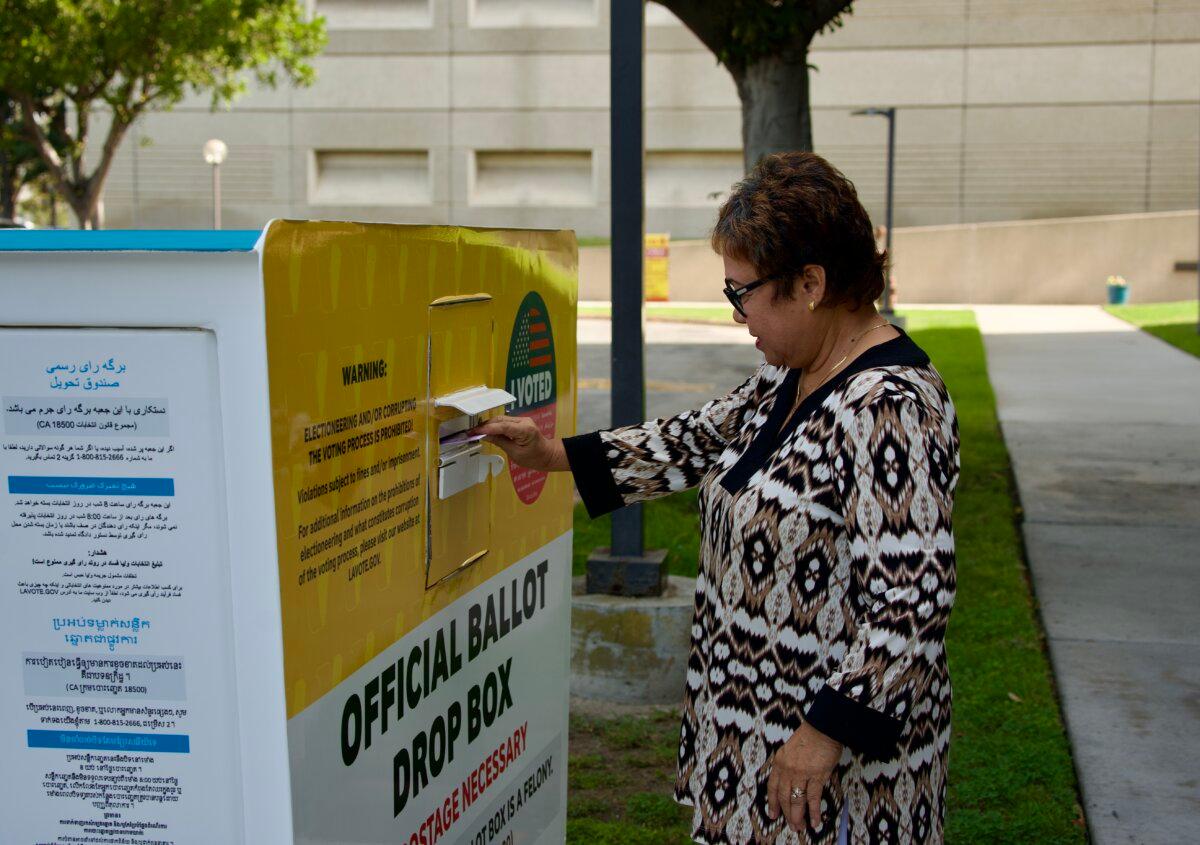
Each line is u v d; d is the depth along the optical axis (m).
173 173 32.81
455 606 1.99
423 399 1.81
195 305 1.41
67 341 1.45
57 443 1.48
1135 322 21.20
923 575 1.75
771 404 2.07
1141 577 5.94
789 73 6.89
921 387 1.85
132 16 18.02
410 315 1.75
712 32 6.95
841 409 1.84
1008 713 4.18
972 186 30.45
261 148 32.62
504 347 2.15
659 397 12.91
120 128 20.33
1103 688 4.46
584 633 4.44
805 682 1.88
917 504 1.77
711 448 2.28
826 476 1.84
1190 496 7.69
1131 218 26.67
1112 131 29.75
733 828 1.94
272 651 1.46
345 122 32.38
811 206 1.88
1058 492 7.81
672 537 6.55
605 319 23.06
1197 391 12.41
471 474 1.99
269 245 1.39
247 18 19.11
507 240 2.13
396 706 1.79
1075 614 5.36
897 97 30.45
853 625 1.86
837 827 1.89
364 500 1.65
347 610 1.62
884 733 1.74
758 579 1.90
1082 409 11.27
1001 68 29.98
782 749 1.79
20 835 1.57
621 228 4.47
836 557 1.85
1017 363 15.15
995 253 27.11
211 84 20.48
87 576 1.50
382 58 32.06
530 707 2.37
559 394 2.46
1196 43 29.14
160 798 1.53
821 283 1.90
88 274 1.43
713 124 31.19
